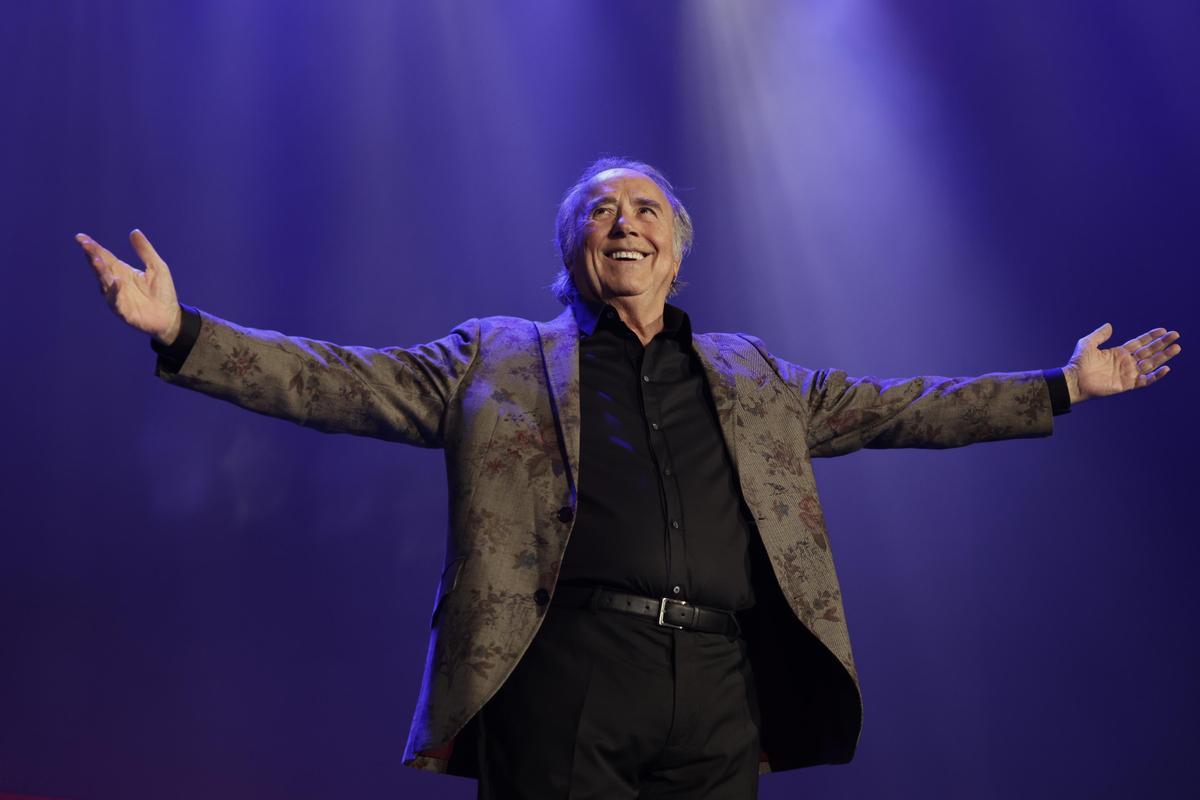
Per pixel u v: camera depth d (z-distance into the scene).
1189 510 6.68
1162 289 6.93
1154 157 7.04
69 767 6.20
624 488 1.93
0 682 6.29
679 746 1.86
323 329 7.12
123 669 6.39
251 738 6.38
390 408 1.96
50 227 6.92
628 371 2.11
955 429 2.22
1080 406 6.96
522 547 1.85
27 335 6.76
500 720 1.83
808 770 6.59
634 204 2.30
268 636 6.54
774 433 2.11
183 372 1.78
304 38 7.43
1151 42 7.09
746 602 1.97
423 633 6.65
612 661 1.83
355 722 6.47
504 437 1.94
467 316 7.27
